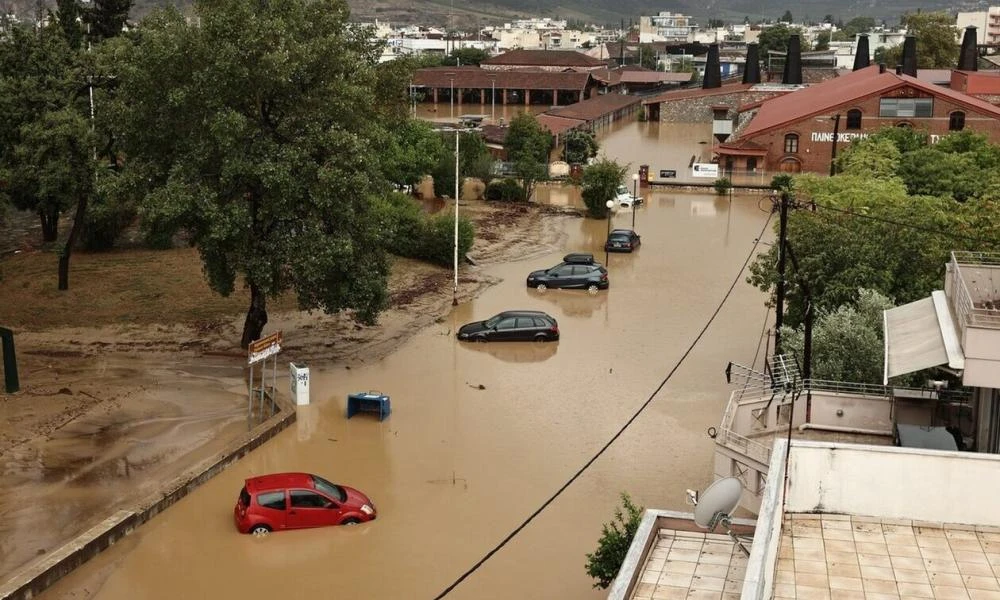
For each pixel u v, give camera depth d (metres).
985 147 60.97
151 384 33.28
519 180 74.75
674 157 95.88
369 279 34.06
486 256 54.50
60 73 44.16
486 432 30.31
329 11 35.34
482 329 39.19
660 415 31.78
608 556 19.91
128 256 48.78
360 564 22.64
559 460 28.36
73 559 21.72
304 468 27.53
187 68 32.69
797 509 15.52
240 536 23.67
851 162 54.94
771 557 12.53
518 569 22.56
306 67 33.38
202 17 32.97
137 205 34.22
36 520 23.66
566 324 42.12
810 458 15.42
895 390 25.64
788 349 28.98
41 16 63.38
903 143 63.97
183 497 25.45
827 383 26.80
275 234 33.31
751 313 43.88
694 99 125.19
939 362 18.78
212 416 30.77
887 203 38.62
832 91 92.00
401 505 25.53
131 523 23.56
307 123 33.38
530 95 145.38
